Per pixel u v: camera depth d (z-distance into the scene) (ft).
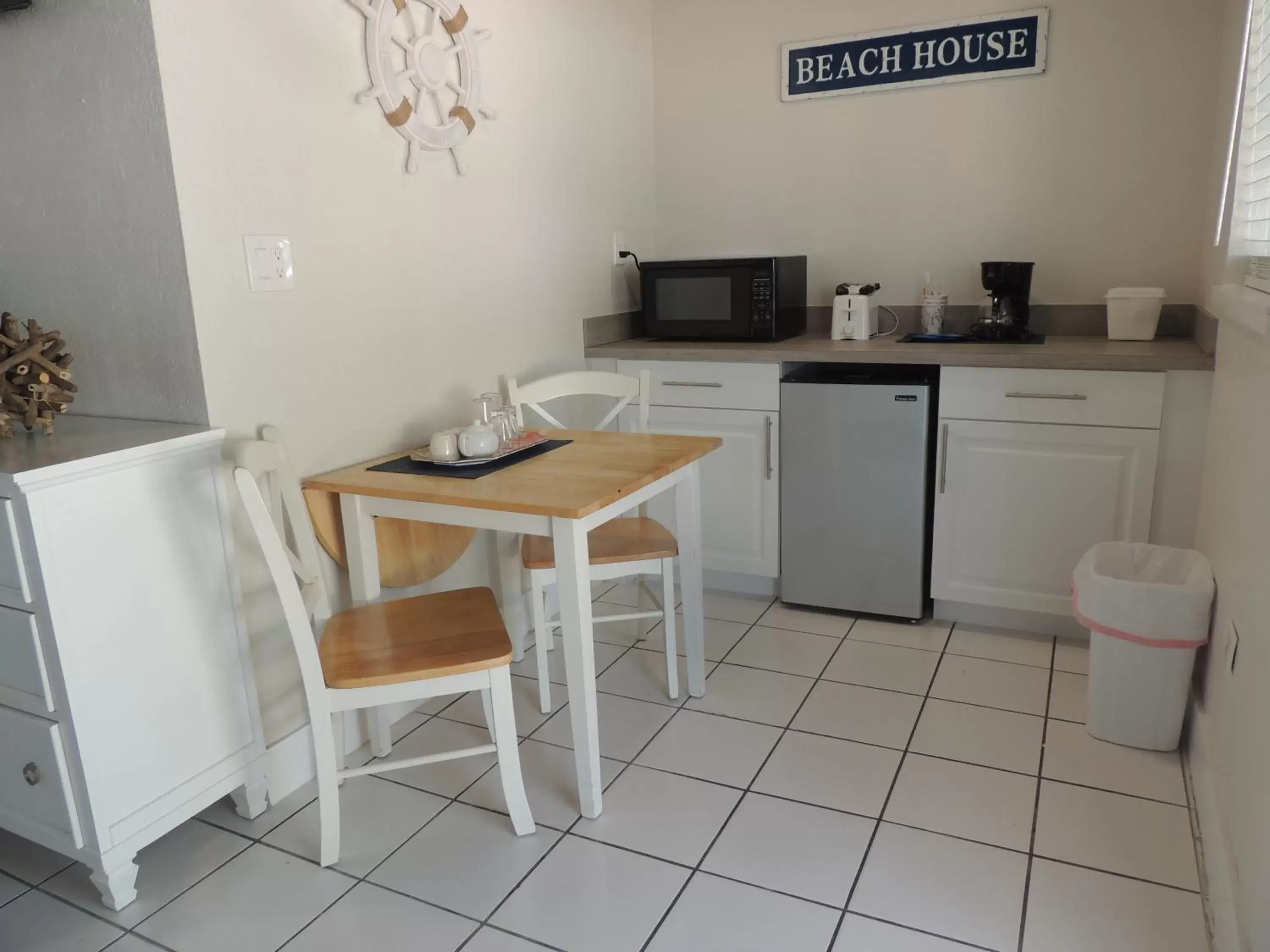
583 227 10.11
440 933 5.33
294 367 6.62
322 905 5.60
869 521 9.22
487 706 7.20
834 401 9.07
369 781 6.93
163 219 5.77
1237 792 5.11
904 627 9.35
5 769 5.64
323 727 5.69
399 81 7.27
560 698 8.15
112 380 6.33
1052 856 5.81
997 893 5.49
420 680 5.71
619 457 7.11
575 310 10.07
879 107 10.25
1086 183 9.47
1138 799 6.37
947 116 9.95
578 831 6.23
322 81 6.64
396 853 6.07
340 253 6.93
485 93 8.29
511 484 6.31
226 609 6.14
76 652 5.19
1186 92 8.88
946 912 5.35
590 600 6.07
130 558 5.46
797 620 9.61
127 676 5.49
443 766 7.10
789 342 10.10
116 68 5.64
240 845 6.20
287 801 6.72
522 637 9.05
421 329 7.82
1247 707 5.06
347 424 7.13
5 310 6.61
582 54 9.82
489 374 8.75
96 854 5.43
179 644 5.82
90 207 6.02
